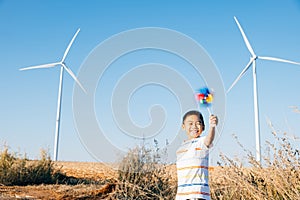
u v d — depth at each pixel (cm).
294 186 616
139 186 884
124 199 865
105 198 898
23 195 944
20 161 1222
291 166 638
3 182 1139
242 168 731
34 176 1175
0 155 1223
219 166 776
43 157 1259
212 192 754
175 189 879
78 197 912
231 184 735
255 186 687
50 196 939
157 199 871
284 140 644
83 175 1304
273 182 621
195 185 565
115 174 976
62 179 1229
